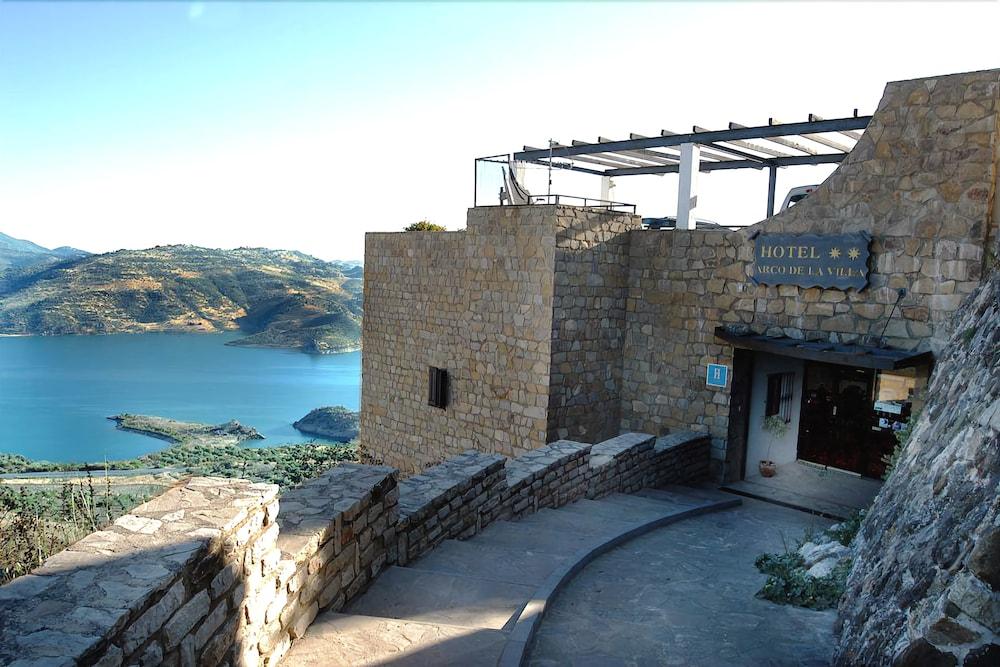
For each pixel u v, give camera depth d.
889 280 9.32
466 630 3.96
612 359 12.39
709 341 11.50
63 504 5.59
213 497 3.23
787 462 12.75
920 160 8.93
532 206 11.45
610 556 6.41
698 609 5.07
